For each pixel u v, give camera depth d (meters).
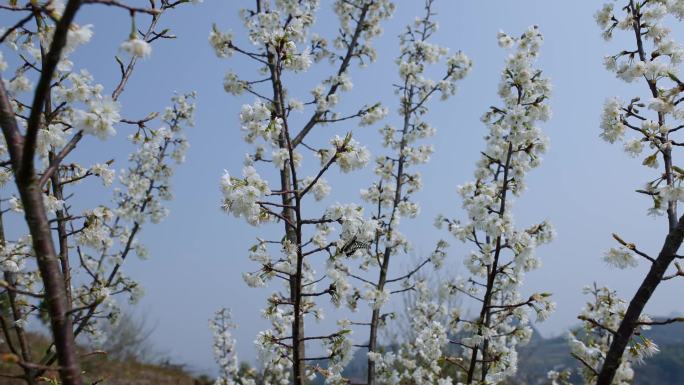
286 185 6.69
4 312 4.64
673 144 3.97
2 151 4.81
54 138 3.57
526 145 6.75
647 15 4.71
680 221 3.19
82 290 7.71
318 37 9.18
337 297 4.52
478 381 6.38
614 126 4.39
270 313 5.34
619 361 3.22
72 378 2.02
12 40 3.85
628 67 4.73
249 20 7.89
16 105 4.25
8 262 5.18
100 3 2.02
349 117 7.69
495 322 6.87
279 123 5.10
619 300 6.11
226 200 4.11
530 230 6.48
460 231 6.98
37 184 2.07
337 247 4.47
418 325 9.61
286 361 6.70
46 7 2.17
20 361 1.93
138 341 22.00
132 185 9.45
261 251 5.30
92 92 3.69
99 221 5.35
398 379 8.41
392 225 8.56
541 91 6.62
